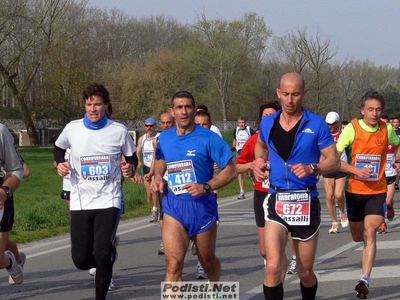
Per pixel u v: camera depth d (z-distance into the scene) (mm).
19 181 5672
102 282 5844
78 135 6168
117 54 71250
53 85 41938
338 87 54125
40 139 52531
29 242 10633
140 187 18109
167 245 5289
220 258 9008
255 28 57062
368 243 6578
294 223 5172
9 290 7129
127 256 9258
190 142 5445
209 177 5539
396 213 14195
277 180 5285
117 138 6203
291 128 5258
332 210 11102
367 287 6383
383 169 6867
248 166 6750
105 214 5996
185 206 5352
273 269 4973
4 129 5660
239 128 17891
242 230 11898
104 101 6211
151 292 6969
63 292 7031
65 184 8977
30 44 40188
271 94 58406
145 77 57656
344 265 8344
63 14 40188
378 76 63781
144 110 58188
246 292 6871
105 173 6102
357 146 6883
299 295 6695
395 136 7328
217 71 57469
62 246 10219
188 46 57781
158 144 5598
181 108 5434
